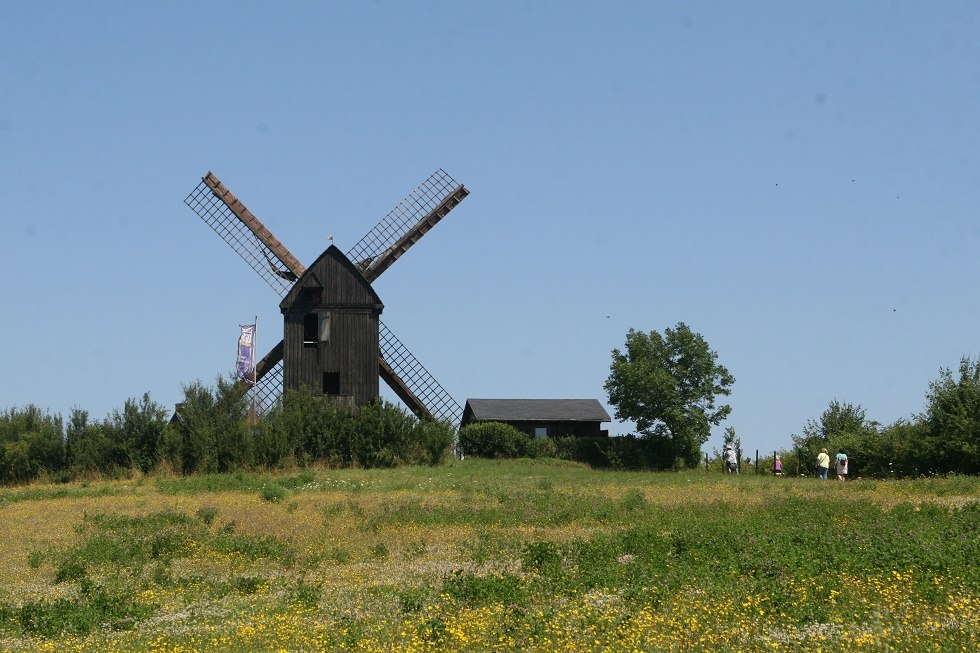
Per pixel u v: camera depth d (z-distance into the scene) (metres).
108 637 20.98
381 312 74.56
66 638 21.25
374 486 53.09
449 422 70.25
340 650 18.55
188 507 45.25
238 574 28.83
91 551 32.72
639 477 57.78
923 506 35.69
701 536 29.16
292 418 66.44
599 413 89.19
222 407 66.00
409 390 76.69
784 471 70.25
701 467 75.00
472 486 51.28
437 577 26.28
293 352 73.19
